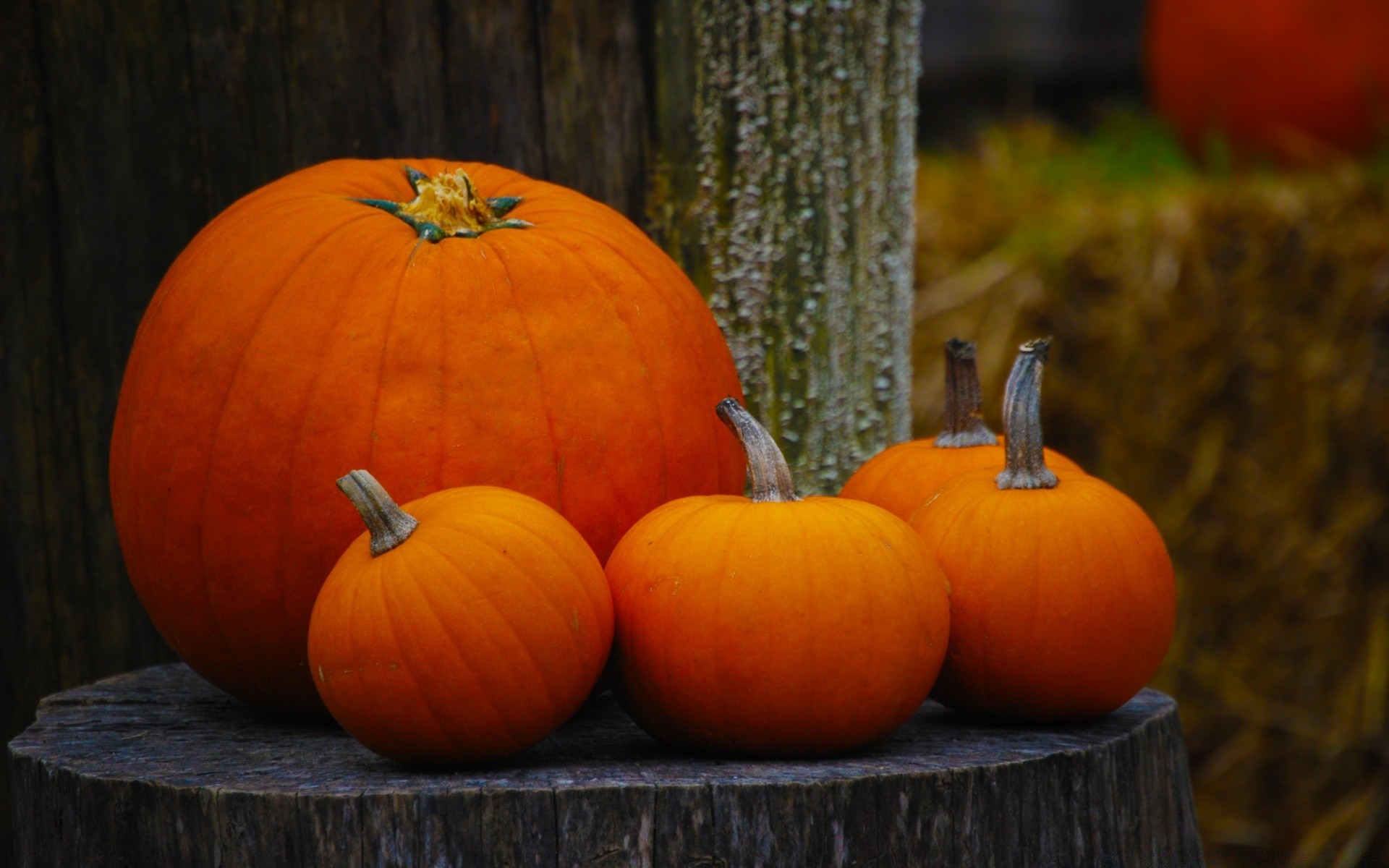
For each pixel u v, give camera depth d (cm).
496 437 231
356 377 231
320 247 234
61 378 263
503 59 259
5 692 266
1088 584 229
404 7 258
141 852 226
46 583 265
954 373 241
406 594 222
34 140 260
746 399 262
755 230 261
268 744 232
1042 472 231
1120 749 231
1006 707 232
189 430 233
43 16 259
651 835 223
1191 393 332
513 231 237
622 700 228
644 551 227
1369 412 328
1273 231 325
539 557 224
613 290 236
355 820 223
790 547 225
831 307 263
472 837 222
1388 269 320
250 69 259
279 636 234
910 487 238
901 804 224
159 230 260
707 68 259
